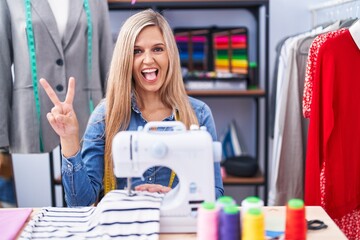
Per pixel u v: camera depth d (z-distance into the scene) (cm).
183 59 254
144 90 145
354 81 155
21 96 187
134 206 107
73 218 113
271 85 262
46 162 279
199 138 106
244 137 276
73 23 188
